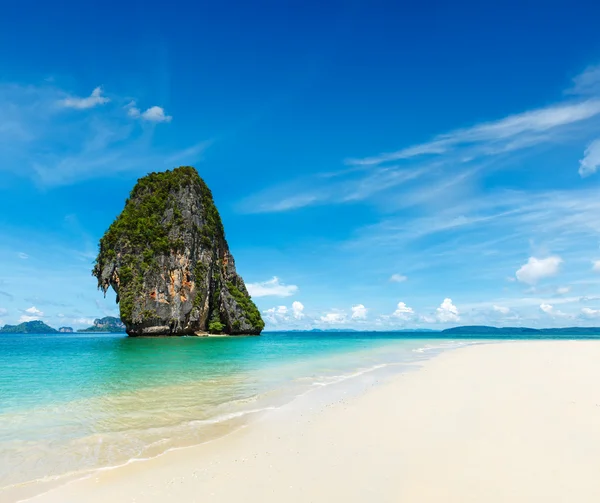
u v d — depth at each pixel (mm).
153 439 7766
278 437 7809
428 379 15188
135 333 58625
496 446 6777
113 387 13633
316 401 11328
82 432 8203
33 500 5160
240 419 9328
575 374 15430
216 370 18766
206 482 5637
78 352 30062
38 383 14398
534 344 43219
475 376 15648
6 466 6344
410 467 5973
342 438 7594
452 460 6199
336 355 28438
